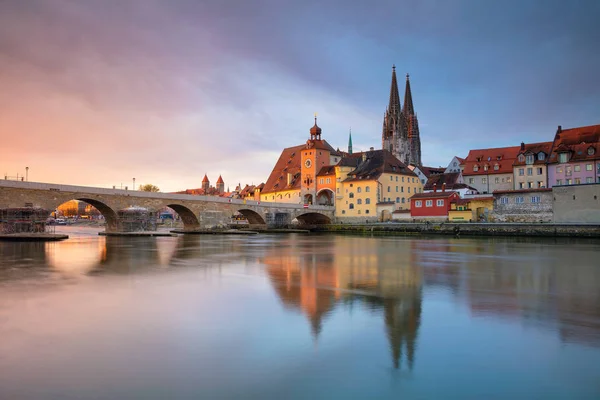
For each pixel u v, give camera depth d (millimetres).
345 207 145250
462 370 14047
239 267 38125
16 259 43844
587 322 19391
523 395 12414
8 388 12766
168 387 12836
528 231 87250
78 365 14414
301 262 42312
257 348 16000
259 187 198500
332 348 15953
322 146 159875
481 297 24750
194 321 19531
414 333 17703
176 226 171750
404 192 145375
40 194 77000
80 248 57906
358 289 27203
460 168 156625
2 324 19047
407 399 12195
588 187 86938
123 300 23859
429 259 45188
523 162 126125
